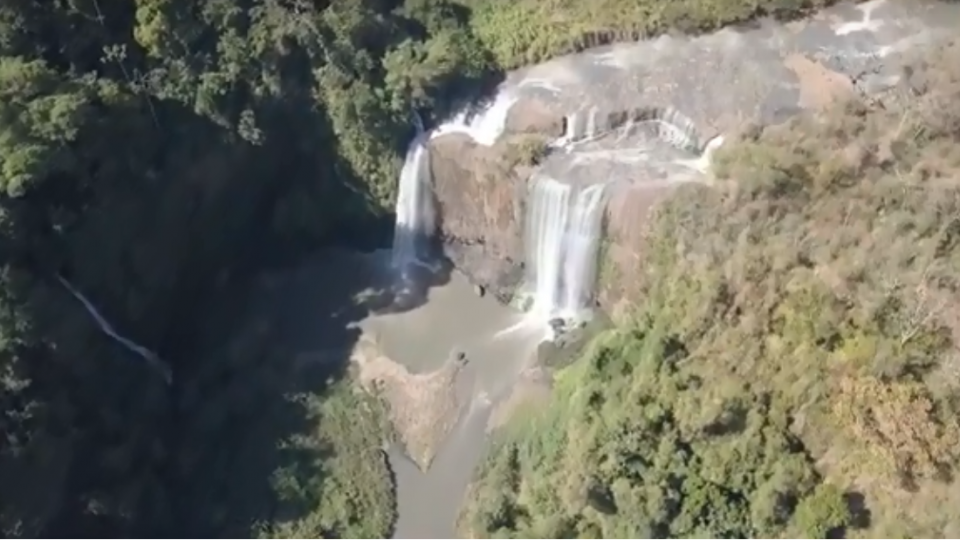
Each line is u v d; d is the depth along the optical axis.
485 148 63.47
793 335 49.09
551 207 60.34
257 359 64.19
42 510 52.75
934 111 53.72
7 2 58.41
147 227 60.12
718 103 60.97
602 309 60.22
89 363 56.97
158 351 63.19
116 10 61.56
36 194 54.19
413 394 61.28
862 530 45.62
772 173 52.12
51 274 55.03
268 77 64.06
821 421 47.38
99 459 56.28
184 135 61.75
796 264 50.38
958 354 46.44
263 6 64.56
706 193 54.50
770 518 47.00
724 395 49.06
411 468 58.88
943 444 44.94
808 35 64.69
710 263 52.72
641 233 56.09
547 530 51.78
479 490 56.28
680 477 49.12
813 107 58.62
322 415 61.00
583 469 50.94
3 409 52.22
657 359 51.75
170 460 59.81
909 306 47.19
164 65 61.91
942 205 49.12
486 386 60.72
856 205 50.47
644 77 63.94
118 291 59.09
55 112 55.28
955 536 43.38
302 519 56.94
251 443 60.16
